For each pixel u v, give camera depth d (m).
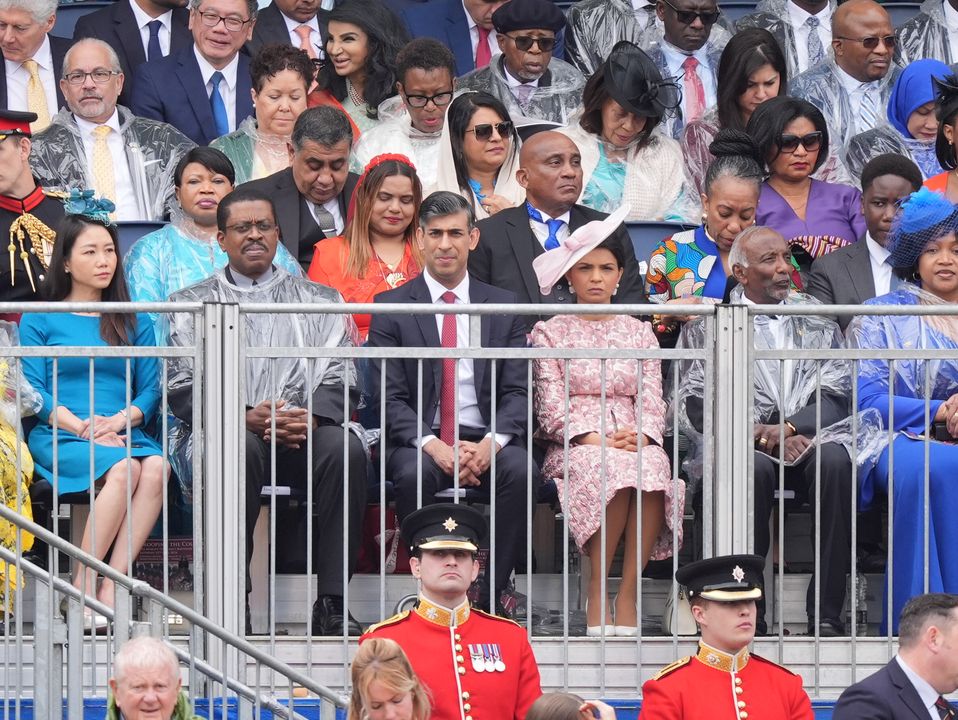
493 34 44.28
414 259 34.16
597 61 43.00
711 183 34.69
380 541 30.00
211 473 27.28
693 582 24.97
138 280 34.25
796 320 31.41
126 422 27.92
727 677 24.77
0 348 27.25
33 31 41.00
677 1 41.75
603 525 27.69
